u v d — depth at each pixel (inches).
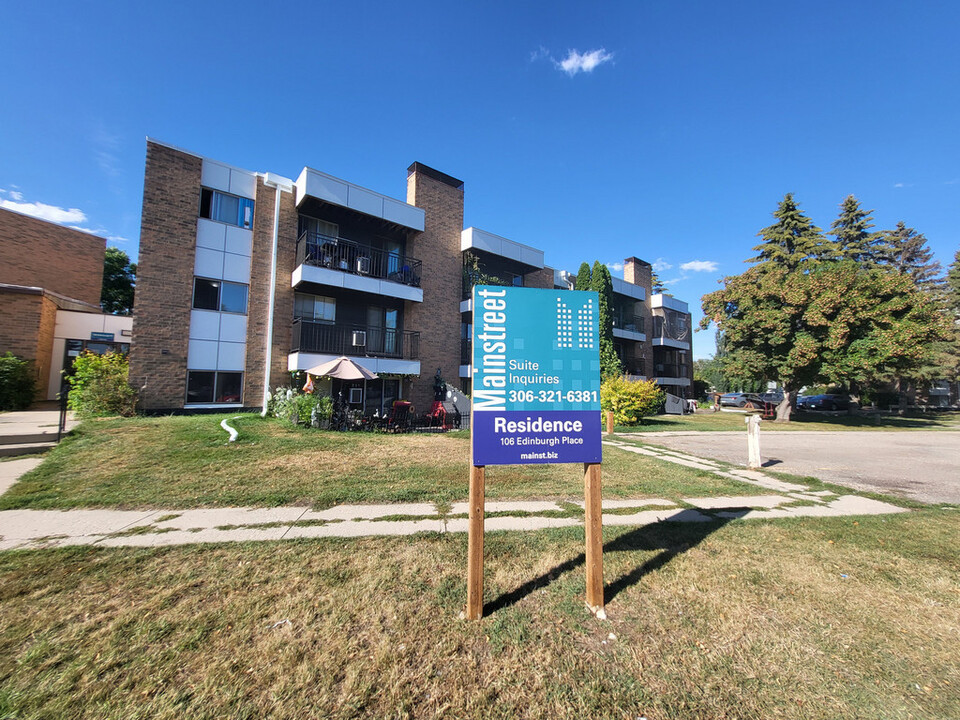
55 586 127.4
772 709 85.2
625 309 1176.2
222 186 534.3
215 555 152.8
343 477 269.7
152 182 486.3
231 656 97.0
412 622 112.6
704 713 84.0
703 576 143.3
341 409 493.0
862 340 773.9
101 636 103.1
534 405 126.6
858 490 276.2
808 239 986.7
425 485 256.8
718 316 969.5
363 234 663.1
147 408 470.3
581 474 295.3
